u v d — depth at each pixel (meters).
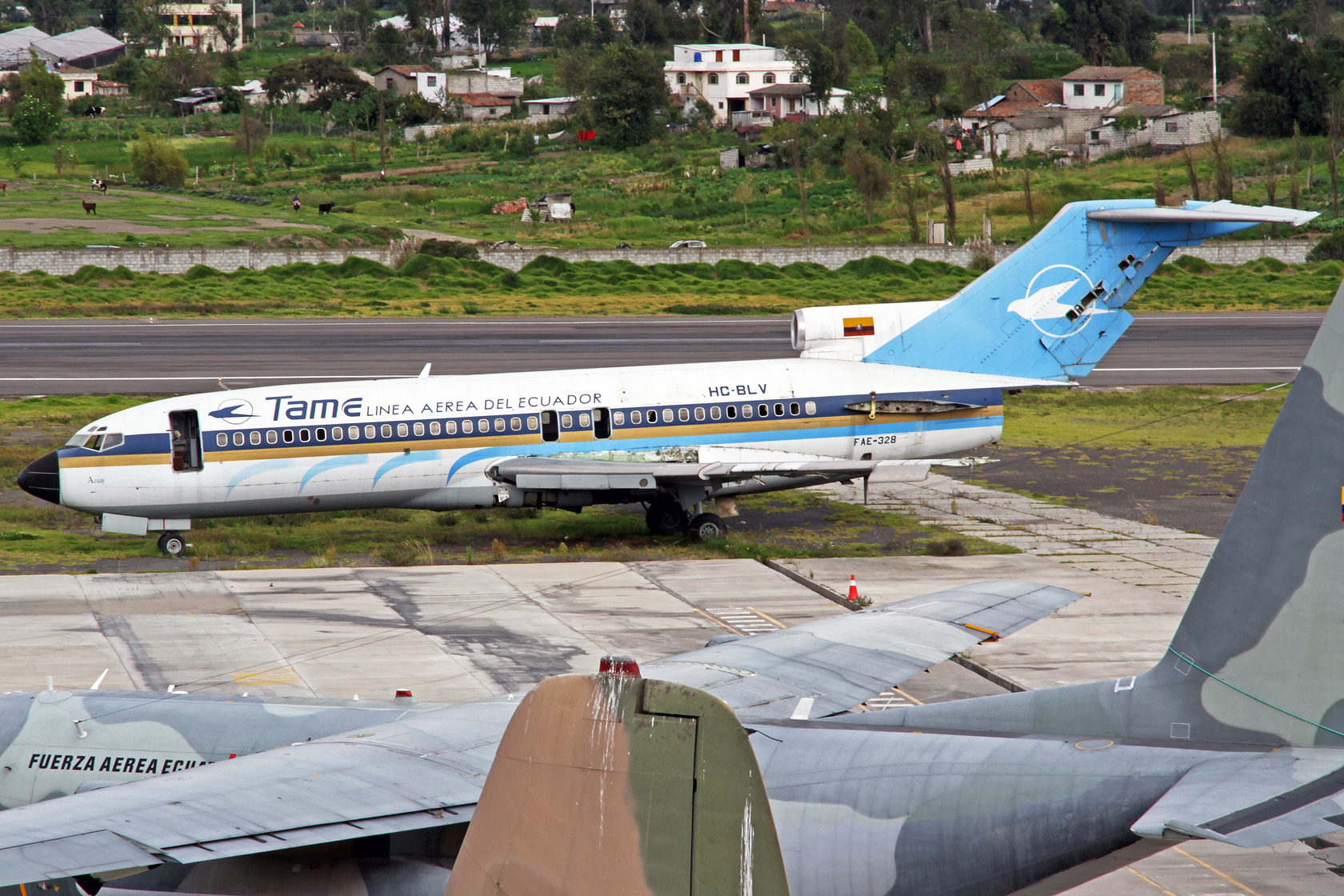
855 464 150.62
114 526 145.62
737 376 161.50
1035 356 168.62
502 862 28.81
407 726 53.72
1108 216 165.50
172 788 44.41
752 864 27.62
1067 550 150.88
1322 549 48.59
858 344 165.25
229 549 149.75
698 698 27.67
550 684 28.61
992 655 107.12
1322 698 48.84
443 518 171.00
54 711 59.78
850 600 125.19
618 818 28.02
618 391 158.00
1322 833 36.94
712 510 176.50
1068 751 47.31
